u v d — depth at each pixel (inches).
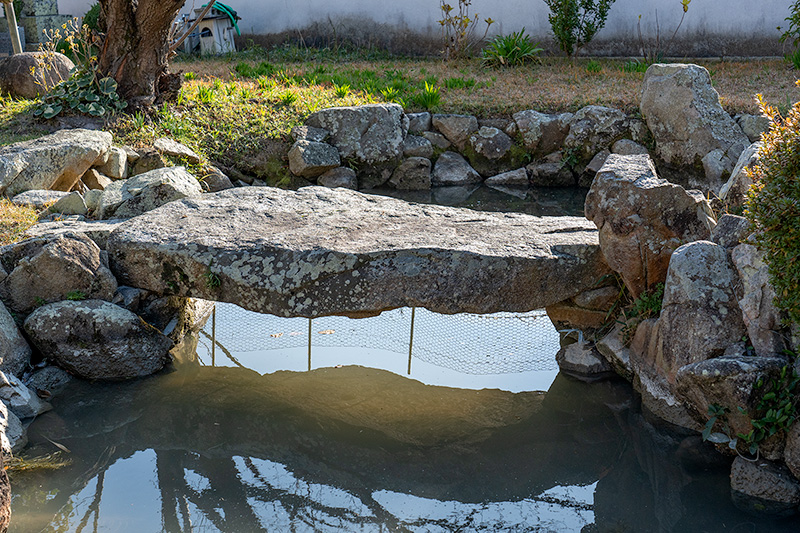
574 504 146.0
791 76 425.4
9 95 367.6
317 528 137.6
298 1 576.1
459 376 196.7
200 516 140.6
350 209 217.6
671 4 513.3
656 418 171.2
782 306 142.8
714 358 147.0
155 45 347.6
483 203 337.7
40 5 522.0
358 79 452.8
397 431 171.3
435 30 558.9
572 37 508.7
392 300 179.6
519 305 183.8
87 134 296.8
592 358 194.5
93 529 135.2
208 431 170.7
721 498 144.6
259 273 181.5
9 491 135.7
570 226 202.4
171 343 199.2
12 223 225.6
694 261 160.7
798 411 141.3
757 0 496.1
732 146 340.5
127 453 161.8
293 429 171.9
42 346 184.2
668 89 351.6
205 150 338.3
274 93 388.2
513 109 390.9
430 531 137.4
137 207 237.1
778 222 138.7
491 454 163.0
